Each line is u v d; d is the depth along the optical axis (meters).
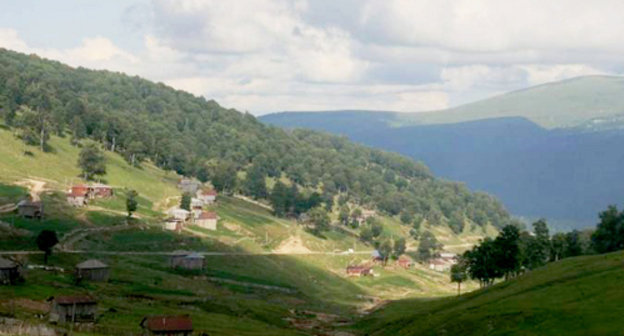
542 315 113.25
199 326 142.62
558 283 136.38
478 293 164.12
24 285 162.75
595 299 116.06
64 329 114.31
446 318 137.38
